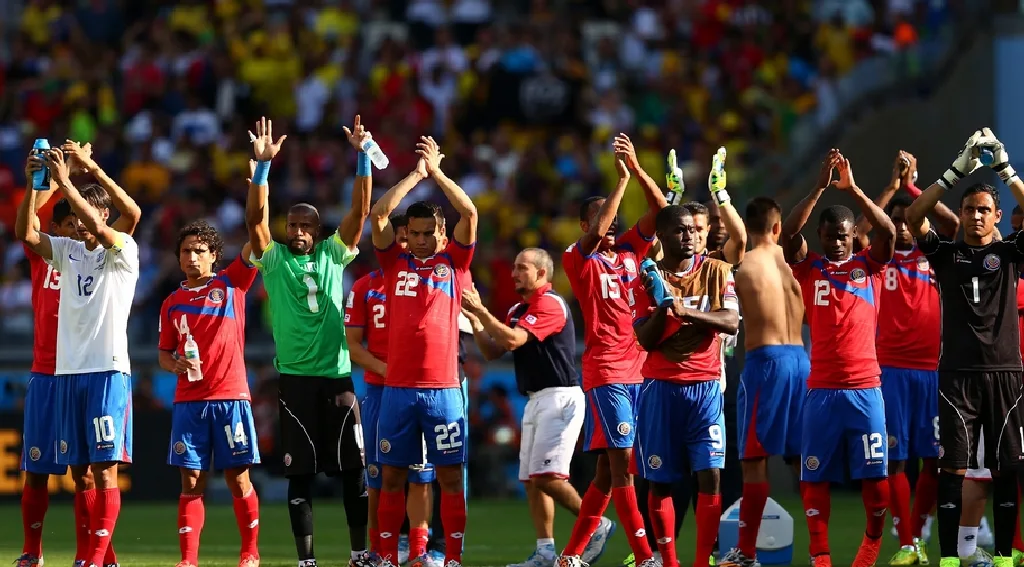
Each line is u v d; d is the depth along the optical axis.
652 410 29.48
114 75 88.31
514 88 83.75
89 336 29.92
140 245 72.88
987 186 30.73
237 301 31.42
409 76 84.62
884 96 65.25
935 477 34.47
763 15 90.50
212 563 34.88
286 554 37.75
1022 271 32.28
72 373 29.86
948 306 30.70
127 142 82.31
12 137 83.56
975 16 66.88
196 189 77.00
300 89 85.06
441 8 94.25
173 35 89.50
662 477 29.41
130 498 55.75
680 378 29.38
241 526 31.59
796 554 37.00
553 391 33.12
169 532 44.56
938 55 66.44
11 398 58.59
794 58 88.44
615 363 30.45
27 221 29.69
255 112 85.88
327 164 79.00
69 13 91.81
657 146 81.56
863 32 88.50
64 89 86.06
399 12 94.06
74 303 29.97
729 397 36.31
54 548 39.06
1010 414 30.47
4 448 54.47
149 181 78.00
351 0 93.94
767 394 32.03
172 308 31.14
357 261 67.56
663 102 85.88
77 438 29.88
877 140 64.50
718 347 29.86
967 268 30.53
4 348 58.84
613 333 30.58
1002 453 30.41
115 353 29.98
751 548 31.84
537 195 76.75
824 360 30.62
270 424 59.00
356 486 31.91
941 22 74.06
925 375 34.62
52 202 36.72
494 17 94.62
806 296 31.17
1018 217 34.50
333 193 77.06
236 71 86.69
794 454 32.34
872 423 30.38
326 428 31.72
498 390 59.47
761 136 82.38
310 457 31.45
